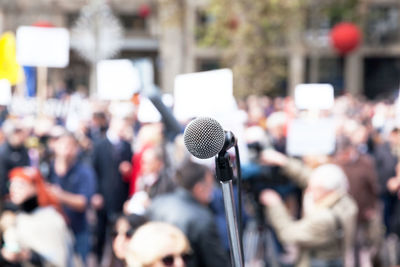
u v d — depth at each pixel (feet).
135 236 10.81
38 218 17.74
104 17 71.82
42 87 34.88
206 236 14.38
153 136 29.14
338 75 133.08
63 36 34.22
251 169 21.24
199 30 85.35
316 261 18.72
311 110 50.90
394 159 34.76
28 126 38.78
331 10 87.66
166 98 33.30
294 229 18.79
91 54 71.31
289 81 126.31
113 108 37.58
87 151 38.91
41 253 17.07
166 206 14.67
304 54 122.72
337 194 18.76
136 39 127.95
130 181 32.83
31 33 33.91
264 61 81.66
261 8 77.51
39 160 29.22
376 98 136.15
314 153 28.68
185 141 7.72
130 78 44.50
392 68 135.64
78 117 49.44
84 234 26.89
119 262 14.29
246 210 22.25
